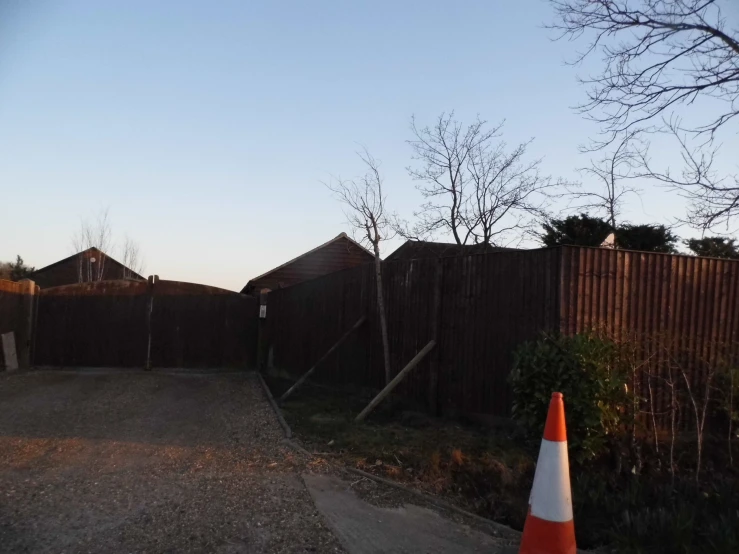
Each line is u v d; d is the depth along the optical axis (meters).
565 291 7.12
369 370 10.77
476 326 8.30
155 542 4.52
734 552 4.36
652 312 7.52
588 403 6.01
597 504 5.49
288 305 15.11
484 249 17.28
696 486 5.92
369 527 4.96
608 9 6.10
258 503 5.38
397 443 7.14
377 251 11.08
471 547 4.70
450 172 18.06
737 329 7.94
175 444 7.53
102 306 15.37
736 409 7.15
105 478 6.03
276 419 8.99
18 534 4.57
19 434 7.77
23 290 14.45
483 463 6.31
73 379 13.12
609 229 14.61
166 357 15.78
